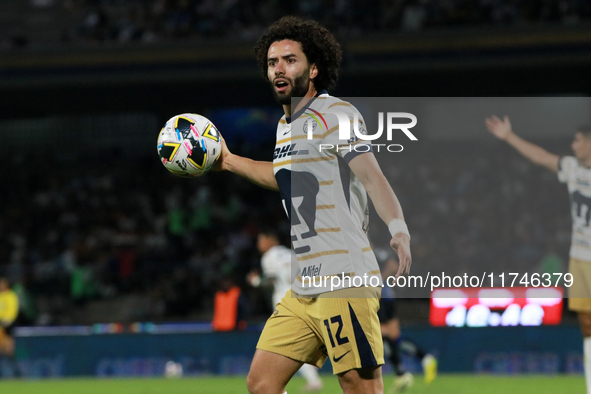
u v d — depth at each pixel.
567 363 18.70
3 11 33.03
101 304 25.97
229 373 20.28
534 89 26.58
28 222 31.55
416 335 19.42
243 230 29.67
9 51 26.86
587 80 25.81
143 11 29.75
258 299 24.06
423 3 27.70
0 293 21.36
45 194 32.94
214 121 33.25
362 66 25.45
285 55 4.94
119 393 15.24
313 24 5.01
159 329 22.31
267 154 33.00
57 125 35.03
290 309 5.22
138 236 29.70
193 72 26.61
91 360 20.94
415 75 26.28
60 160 34.69
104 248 28.83
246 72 26.41
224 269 26.27
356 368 4.86
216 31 27.92
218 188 31.91
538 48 24.59
